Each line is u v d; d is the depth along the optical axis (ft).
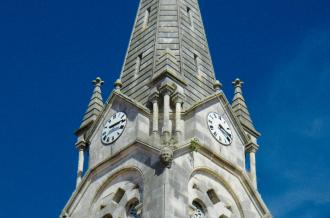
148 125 227.20
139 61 255.91
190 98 237.86
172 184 209.15
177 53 251.39
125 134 227.81
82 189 230.27
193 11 274.16
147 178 213.87
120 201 218.38
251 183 231.71
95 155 233.55
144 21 270.05
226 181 226.79
